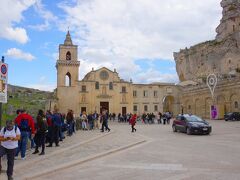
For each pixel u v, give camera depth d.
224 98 66.12
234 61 97.88
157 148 18.69
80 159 14.16
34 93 59.94
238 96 61.38
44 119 15.69
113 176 10.86
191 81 93.69
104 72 87.12
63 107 82.81
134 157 15.25
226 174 10.88
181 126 30.33
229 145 19.33
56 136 18.88
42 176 11.05
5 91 11.52
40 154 15.39
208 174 10.92
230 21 106.56
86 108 84.38
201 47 109.88
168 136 27.05
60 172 11.80
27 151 16.64
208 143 20.69
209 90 70.88
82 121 36.19
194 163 13.22
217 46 103.25
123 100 87.25
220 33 110.25
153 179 10.27
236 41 100.06
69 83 87.62
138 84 90.75
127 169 12.12
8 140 9.94
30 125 14.24
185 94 83.00
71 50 86.06
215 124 45.06
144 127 42.75
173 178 10.36
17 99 44.78
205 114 72.81
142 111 90.00
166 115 53.50
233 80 62.78
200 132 27.66
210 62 104.69
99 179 10.41
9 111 27.62
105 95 86.12
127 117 68.06
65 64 84.81
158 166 12.66
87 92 85.06
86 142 21.25
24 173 11.20
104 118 32.03
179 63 121.38
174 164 13.07
